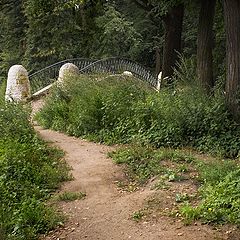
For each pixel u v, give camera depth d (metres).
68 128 13.67
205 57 14.56
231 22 11.08
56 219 6.93
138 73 27.33
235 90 10.94
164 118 11.38
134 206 7.41
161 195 7.70
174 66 18.09
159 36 36.31
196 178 8.34
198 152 10.38
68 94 15.72
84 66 27.45
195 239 6.09
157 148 10.70
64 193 8.12
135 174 9.09
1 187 7.82
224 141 10.38
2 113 11.87
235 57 10.99
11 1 34.34
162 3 15.61
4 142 10.33
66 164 9.88
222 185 7.42
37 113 16.61
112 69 26.53
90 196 8.05
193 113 11.02
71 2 17.58
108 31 32.28
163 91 13.05
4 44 37.31
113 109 12.80
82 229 6.71
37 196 7.92
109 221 6.93
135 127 11.85
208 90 13.22
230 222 6.45
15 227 6.49
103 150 11.13
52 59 33.62
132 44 35.94
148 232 6.44
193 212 6.72
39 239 6.41
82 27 33.34
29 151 9.83
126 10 37.03
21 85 20.58
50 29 32.38
